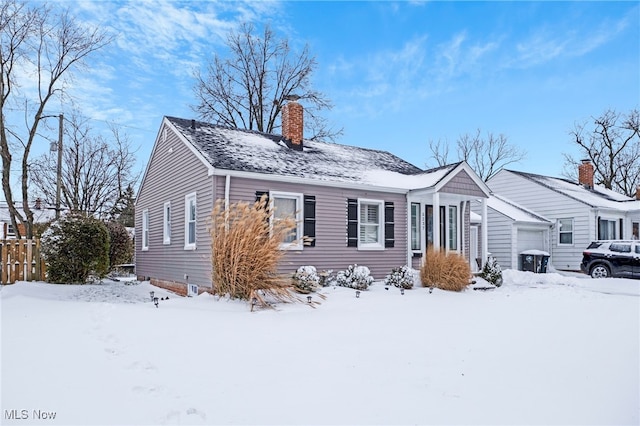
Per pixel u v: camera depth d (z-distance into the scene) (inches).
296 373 191.6
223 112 1224.8
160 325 272.8
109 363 193.0
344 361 211.3
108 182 1170.0
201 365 198.7
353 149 697.0
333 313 339.0
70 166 1093.8
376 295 425.4
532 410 156.2
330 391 170.7
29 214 716.7
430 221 613.3
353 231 530.6
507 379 190.5
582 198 885.8
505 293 499.2
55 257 496.1
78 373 177.3
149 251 647.8
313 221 497.7
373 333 274.1
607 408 159.0
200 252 466.9
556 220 904.3
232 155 481.1
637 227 970.1
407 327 295.0
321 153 613.3
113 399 154.1
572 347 248.4
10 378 167.2
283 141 603.2
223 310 333.4
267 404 155.8
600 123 1408.7
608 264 693.3
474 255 778.8
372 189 542.6
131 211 1223.5
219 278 383.2
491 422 145.2
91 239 518.3
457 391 174.4
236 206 413.7
